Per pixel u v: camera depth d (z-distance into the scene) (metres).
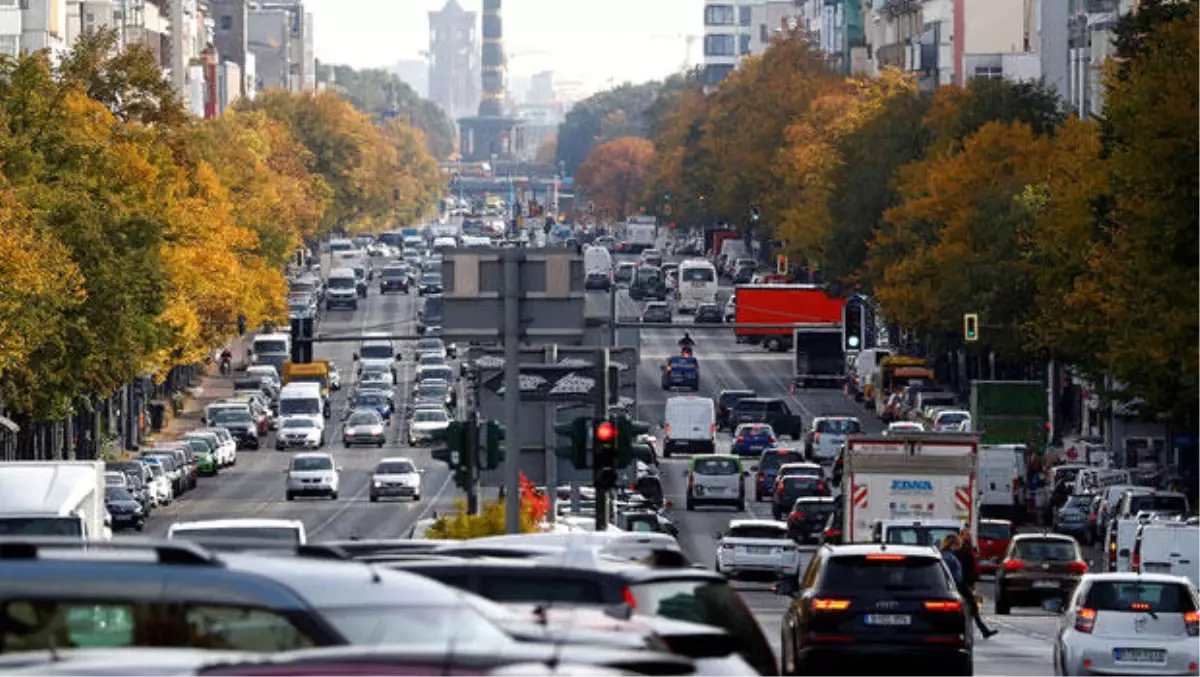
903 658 75.94
